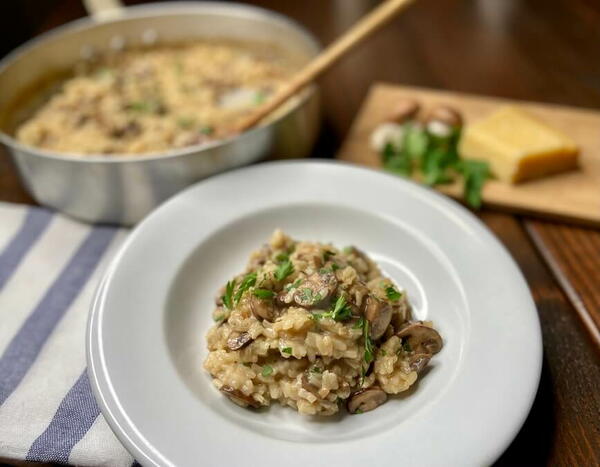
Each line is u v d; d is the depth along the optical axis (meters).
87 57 0.74
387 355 0.40
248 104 0.66
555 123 0.64
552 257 0.51
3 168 0.64
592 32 0.78
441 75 0.74
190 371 0.42
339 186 0.52
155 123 0.64
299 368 0.40
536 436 0.39
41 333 0.47
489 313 0.42
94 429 0.40
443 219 0.49
